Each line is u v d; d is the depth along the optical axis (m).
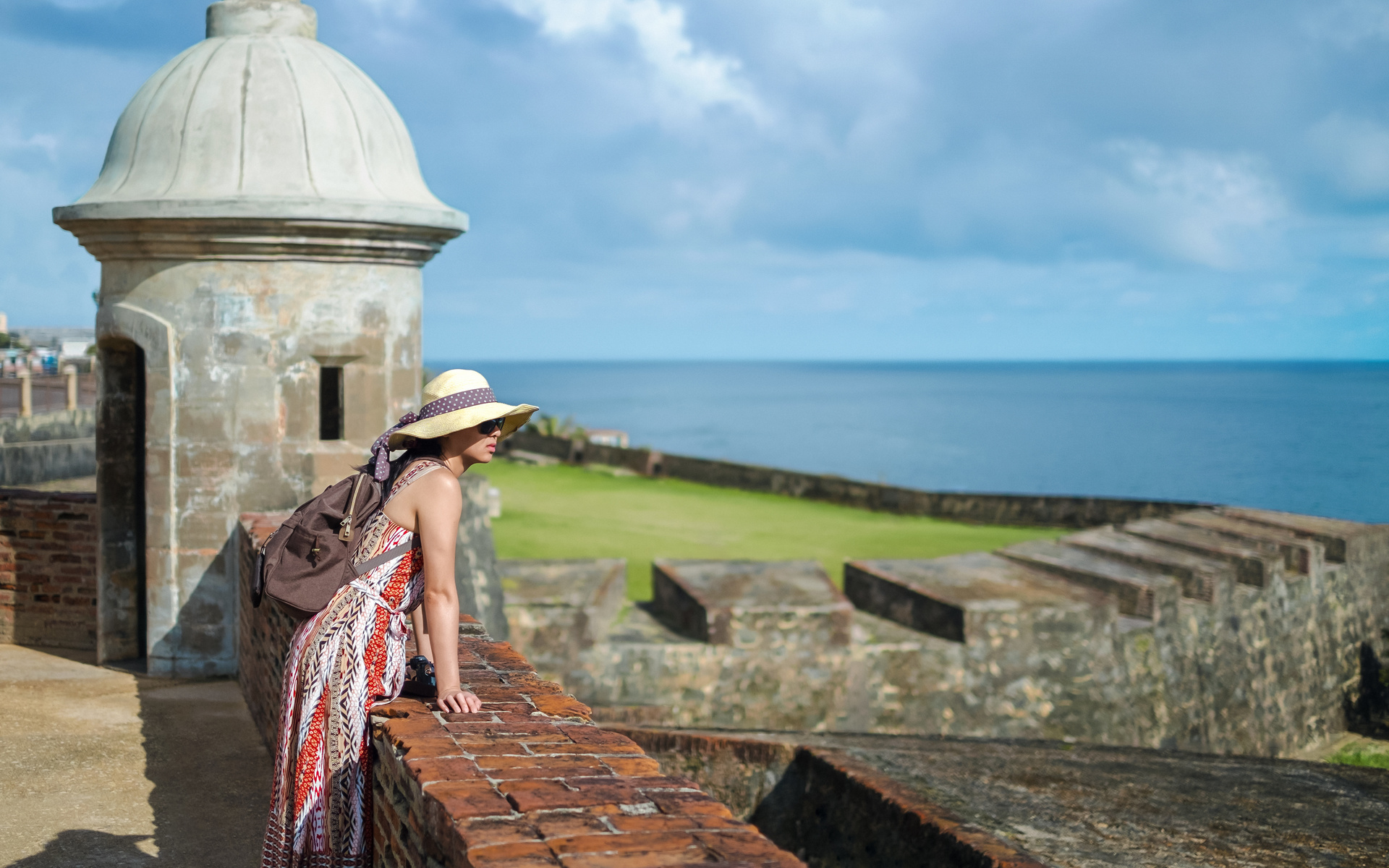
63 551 8.35
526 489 29.12
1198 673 14.98
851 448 165.12
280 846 3.18
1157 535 17.45
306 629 3.17
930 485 115.12
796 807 7.77
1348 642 18.55
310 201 7.20
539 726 2.96
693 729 8.91
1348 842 5.94
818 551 22.06
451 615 3.11
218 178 7.38
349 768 3.12
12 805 5.05
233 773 5.61
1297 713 17.11
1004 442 176.00
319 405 7.89
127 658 8.02
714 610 12.41
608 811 2.30
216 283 7.46
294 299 7.57
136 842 4.68
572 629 12.20
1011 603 13.22
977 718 13.03
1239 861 5.57
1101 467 133.25
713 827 2.23
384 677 3.20
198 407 7.54
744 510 27.08
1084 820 6.23
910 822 6.24
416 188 8.12
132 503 8.02
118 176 7.63
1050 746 8.26
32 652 8.23
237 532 7.58
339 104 7.77
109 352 7.92
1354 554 18.69
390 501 3.18
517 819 2.25
